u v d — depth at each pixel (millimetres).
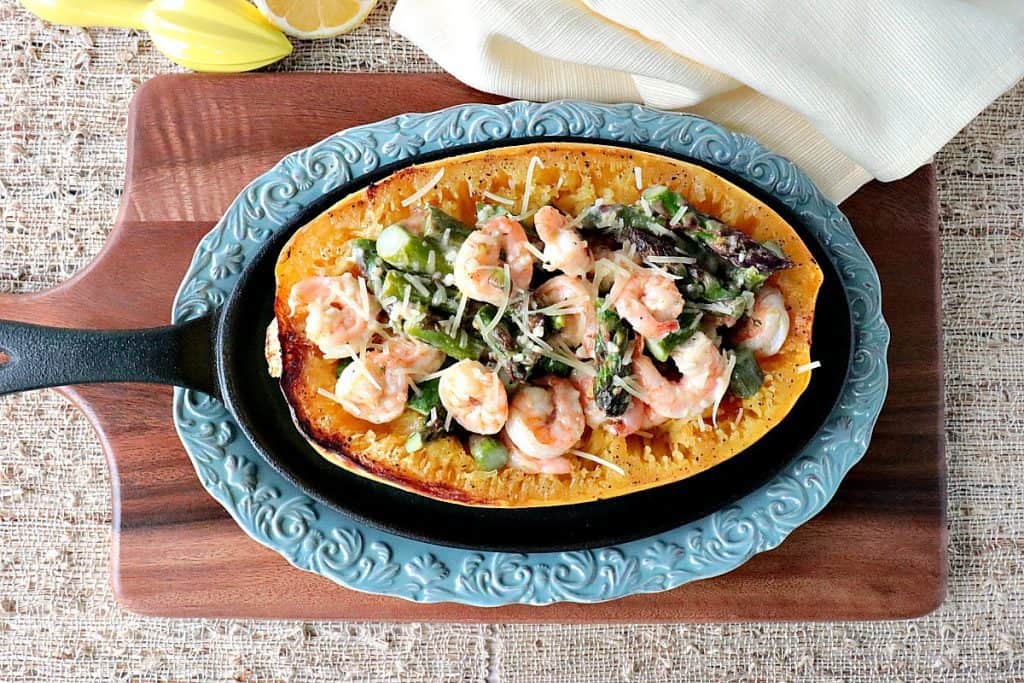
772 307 537
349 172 594
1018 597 641
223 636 642
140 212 612
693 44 588
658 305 517
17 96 641
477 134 594
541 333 526
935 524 612
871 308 596
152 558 600
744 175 596
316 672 642
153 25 611
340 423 535
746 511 588
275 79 617
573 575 584
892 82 591
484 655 643
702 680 643
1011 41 585
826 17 588
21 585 637
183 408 581
